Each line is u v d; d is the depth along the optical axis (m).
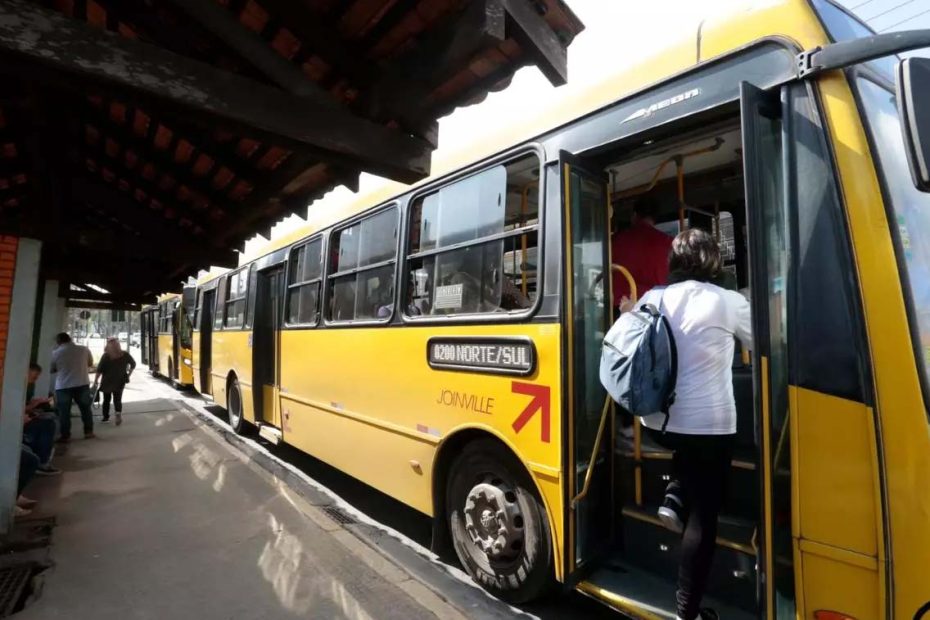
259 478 6.34
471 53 2.60
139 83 2.29
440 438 3.87
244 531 4.64
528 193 3.84
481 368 3.51
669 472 2.99
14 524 4.79
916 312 1.97
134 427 9.72
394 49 2.98
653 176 3.81
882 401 1.93
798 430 2.11
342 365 5.31
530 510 3.22
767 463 2.08
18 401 4.64
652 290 2.73
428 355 4.02
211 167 5.11
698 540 2.37
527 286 3.55
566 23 2.75
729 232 4.23
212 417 10.90
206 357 12.12
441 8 2.62
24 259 4.70
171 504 5.37
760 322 2.12
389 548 4.39
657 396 2.40
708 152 3.38
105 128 5.04
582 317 3.03
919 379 1.90
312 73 3.35
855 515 1.96
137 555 4.16
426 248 4.24
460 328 3.71
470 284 3.72
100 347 51.25
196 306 12.93
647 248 3.46
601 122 3.02
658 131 2.75
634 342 2.44
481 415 3.50
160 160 5.41
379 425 4.61
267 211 5.80
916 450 1.86
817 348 2.08
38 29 2.09
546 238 3.16
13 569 3.90
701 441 2.40
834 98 2.14
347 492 5.93
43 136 5.03
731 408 2.45
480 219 3.70
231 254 7.72
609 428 3.17
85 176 6.79
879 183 2.05
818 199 2.13
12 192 7.05
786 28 2.33
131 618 3.26
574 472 2.88
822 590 2.03
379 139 3.04
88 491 5.81
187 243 7.45
